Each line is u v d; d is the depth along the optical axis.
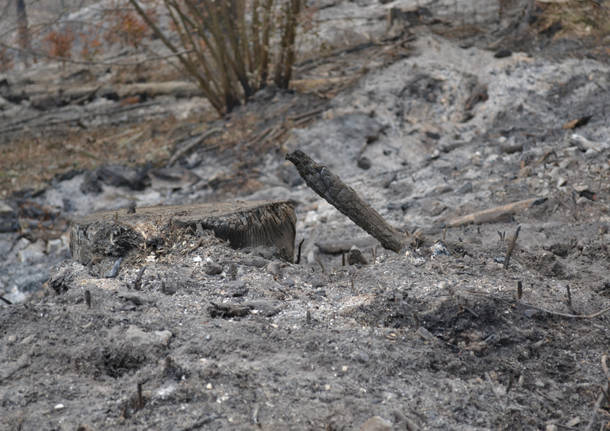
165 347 3.25
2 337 3.40
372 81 13.99
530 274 4.55
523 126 11.72
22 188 12.37
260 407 2.76
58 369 3.15
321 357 3.19
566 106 11.97
